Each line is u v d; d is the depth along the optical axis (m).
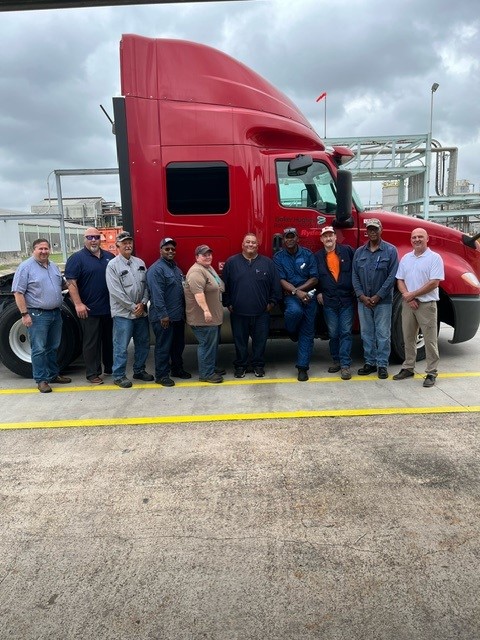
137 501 2.97
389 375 5.41
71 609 2.12
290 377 5.45
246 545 2.53
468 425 3.98
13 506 2.95
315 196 5.50
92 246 5.20
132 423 4.23
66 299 5.66
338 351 5.54
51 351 5.32
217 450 3.64
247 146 5.23
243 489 3.07
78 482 3.22
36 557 2.47
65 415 4.47
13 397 5.05
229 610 2.09
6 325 5.57
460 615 2.04
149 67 5.13
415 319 5.07
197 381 5.43
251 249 5.03
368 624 2.00
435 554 2.42
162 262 5.03
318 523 2.70
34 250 5.00
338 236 5.60
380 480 3.14
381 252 5.05
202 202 5.28
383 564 2.35
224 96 5.21
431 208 25.17
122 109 5.17
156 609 2.11
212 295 5.06
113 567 2.38
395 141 20.12
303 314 5.18
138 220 5.30
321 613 2.06
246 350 5.43
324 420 4.16
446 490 3.00
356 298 5.47
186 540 2.58
